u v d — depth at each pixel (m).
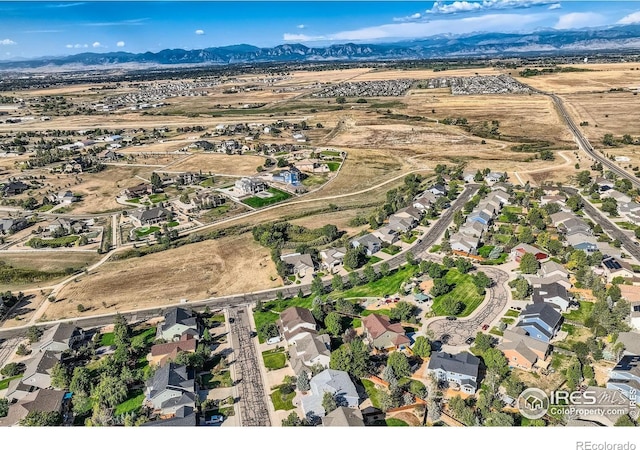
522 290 93.81
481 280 96.62
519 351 73.94
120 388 73.19
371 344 82.44
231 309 99.00
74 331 90.25
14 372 81.50
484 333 83.88
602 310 82.31
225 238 136.00
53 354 83.31
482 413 63.94
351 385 69.75
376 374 75.50
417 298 96.38
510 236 123.50
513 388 66.44
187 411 68.12
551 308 83.94
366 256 119.19
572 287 96.44
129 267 121.25
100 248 135.12
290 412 68.19
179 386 71.19
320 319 90.00
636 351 72.69
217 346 85.94
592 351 74.94
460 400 64.56
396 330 83.25
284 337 86.56
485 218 130.38
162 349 82.81
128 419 65.19
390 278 106.88
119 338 86.31
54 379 76.56
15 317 101.06
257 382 75.44
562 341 80.06
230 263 120.12
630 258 108.94
